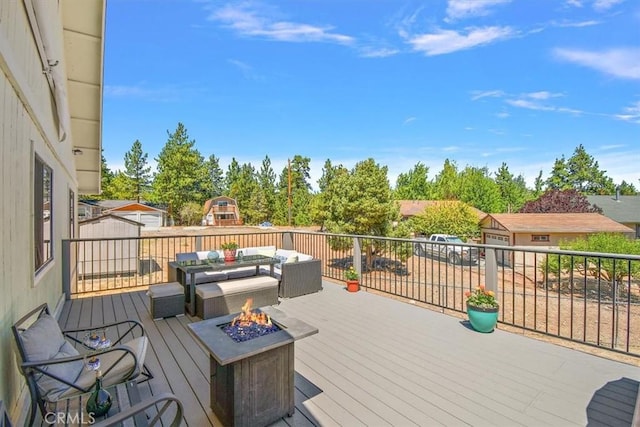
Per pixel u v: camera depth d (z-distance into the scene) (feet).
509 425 6.52
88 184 31.32
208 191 112.27
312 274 17.01
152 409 6.89
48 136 11.70
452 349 10.11
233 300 13.41
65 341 7.57
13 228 7.07
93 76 17.81
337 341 10.72
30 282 8.60
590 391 7.79
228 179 130.52
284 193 112.16
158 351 9.95
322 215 36.65
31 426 5.84
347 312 13.82
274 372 6.68
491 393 7.70
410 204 87.15
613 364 9.21
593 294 30.94
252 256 17.43
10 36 6.97
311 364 9.12
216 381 6.73
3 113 6.53
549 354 9.78
